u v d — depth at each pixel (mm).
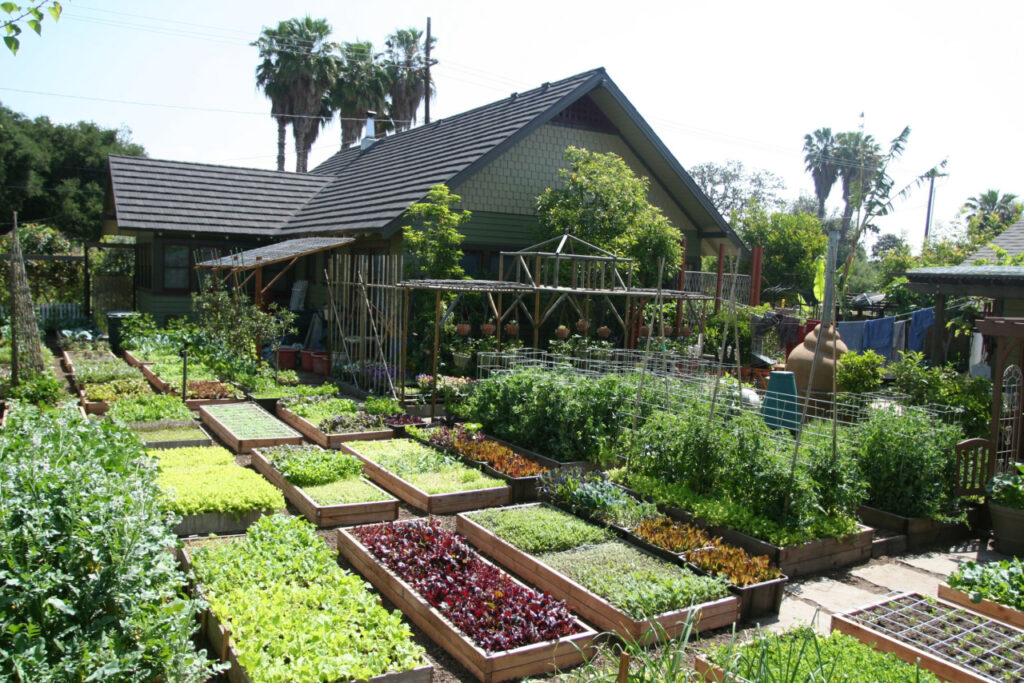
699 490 8125
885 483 8391
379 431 10742
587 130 18453
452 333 15328
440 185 15133
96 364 14625
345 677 4379
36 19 5887
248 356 14797
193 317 20219
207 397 12578
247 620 4891
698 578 6055
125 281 23234
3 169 36125
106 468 6258
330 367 15859
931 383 10484
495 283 13734
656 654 5000
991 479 8312
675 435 8523
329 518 7523
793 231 35531
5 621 3832
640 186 17625
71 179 39375
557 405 9969
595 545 6930
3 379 12383
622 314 17516
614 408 10055
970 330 15328
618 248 16719
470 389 11969
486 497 8391
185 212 20359
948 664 4727
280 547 6043
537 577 6367
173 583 4508
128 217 19312
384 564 6180
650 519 7406
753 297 21641
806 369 12195
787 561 6980
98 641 3906
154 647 4012
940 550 8070
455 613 5316
